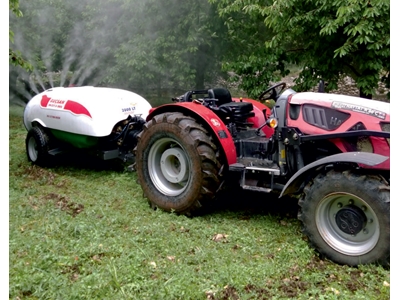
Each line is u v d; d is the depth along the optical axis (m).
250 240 3.59
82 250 3.29
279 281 2.90
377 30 5.26
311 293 2.76
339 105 3.59
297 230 3.85
